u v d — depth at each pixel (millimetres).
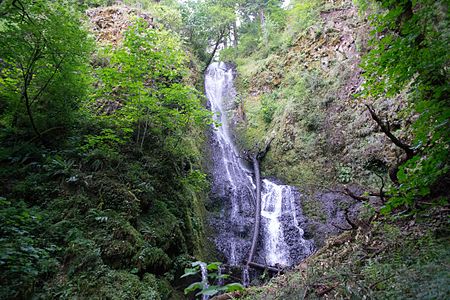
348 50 12773
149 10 14711
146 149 7949
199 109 8438
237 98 16547
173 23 14695
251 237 9984
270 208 11086
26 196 5203
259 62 17859
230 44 24359
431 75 3381
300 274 4527
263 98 15250
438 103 3062
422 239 3748
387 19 3822
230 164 12953
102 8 12352
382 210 3490
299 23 16141
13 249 3758
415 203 4008
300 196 10734
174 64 8477
